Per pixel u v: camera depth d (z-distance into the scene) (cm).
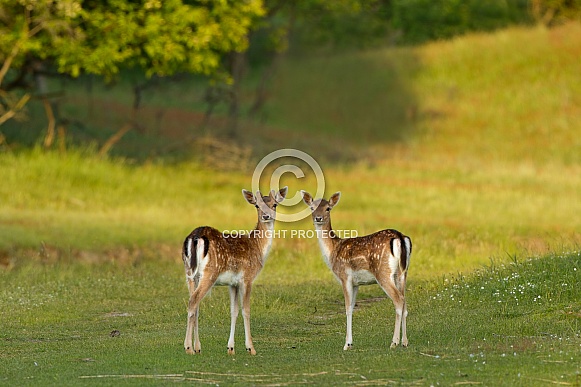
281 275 4206
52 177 6225
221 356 2531
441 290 3562
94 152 7175
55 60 6644
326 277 4159
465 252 4625
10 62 6425
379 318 3198
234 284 2591
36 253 4447
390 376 2155
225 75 7438
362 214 5925
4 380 2248
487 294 3334
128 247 4716
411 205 6325
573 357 2305
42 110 8856
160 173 6962
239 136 8969
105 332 3033
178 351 2609
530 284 3284
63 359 2531
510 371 2159
